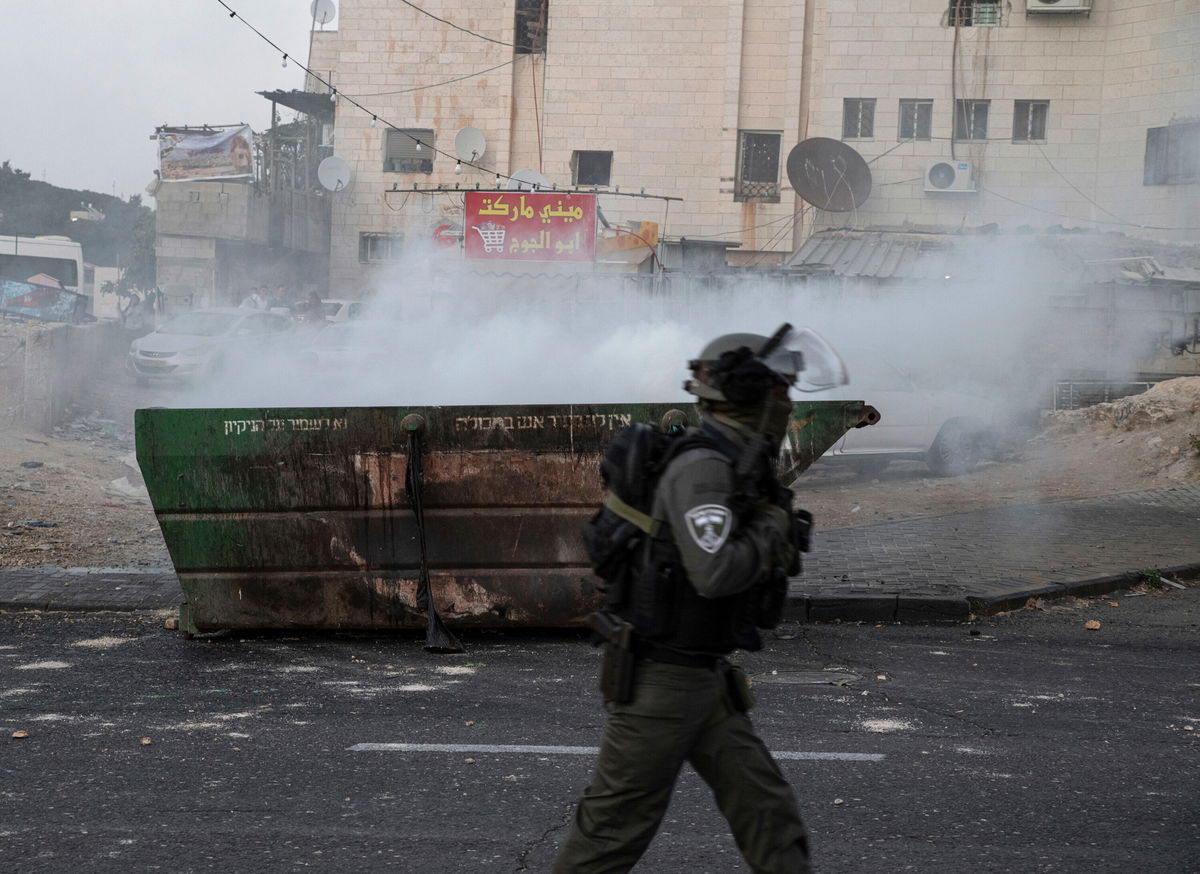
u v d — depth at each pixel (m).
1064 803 4.57
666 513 2.89
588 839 3.00
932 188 30.45
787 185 32.19
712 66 32.75
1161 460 15.09
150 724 5.58
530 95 34.34
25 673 6.55
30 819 4.34
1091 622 8.13
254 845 4.10
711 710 2.97
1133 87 29.41
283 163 37.38
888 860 3.99
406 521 7.30
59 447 15.81
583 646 7.31
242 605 7.34
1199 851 4.09
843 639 7.66
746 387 2.89
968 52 30.45
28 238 33.22
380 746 5.24
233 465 7.24
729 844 4.13
